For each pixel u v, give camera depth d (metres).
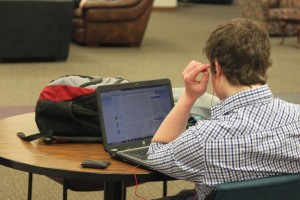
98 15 12.19
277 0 14.31
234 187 2.19
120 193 2.85
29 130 3.28
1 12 10.02
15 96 7.98
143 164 2.64
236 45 2.32
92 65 10.31
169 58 11.21
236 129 2.29
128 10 12.28
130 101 3.02
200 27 16.00
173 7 20.09
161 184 5.45
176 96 3.56
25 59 10.58
